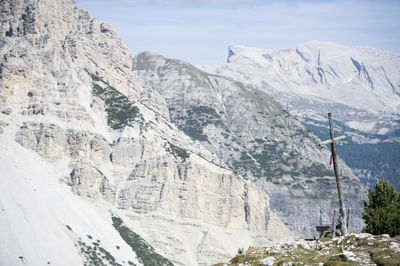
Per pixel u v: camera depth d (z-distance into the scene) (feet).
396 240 209.26
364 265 196.95
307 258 213.25
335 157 240.32
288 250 226.58
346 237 220.43
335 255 207.72
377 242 210.38
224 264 232.94
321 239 233.14
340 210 237.25
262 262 218.59
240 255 235.40
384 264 193.57
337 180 239.30
